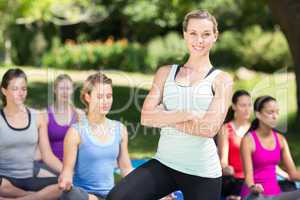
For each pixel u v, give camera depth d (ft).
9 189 22.33
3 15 99.25
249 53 93.20
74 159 21.16
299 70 49.24
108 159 21.59
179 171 16.85
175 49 94.22
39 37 111.75
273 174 23.67
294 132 48.26
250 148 23.40
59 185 20.76
